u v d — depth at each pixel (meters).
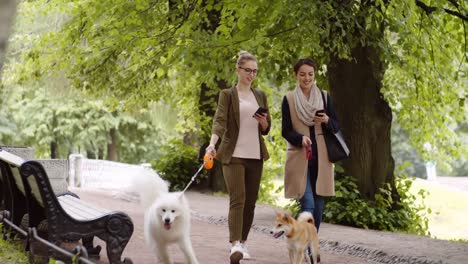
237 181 8.54
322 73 17.14
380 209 14.97
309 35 13.65
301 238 7.77
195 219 15.45
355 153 15.49
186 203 7.91
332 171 8.90
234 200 8.54
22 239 9.91
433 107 19.11
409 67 16.67
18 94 38.56
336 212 14.66
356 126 15.52
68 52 20.59
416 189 35.97
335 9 13.81
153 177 7.93
